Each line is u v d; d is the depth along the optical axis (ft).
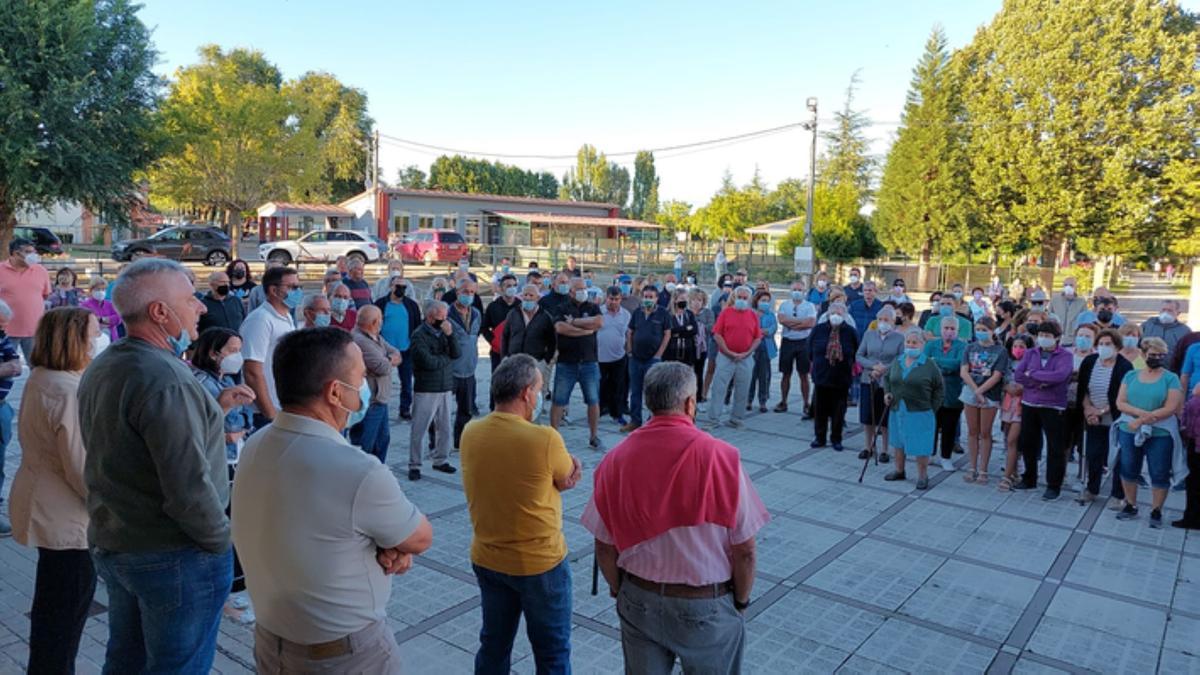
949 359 26.53
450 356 23.50
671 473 8.98
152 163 83.97
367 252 110.52
